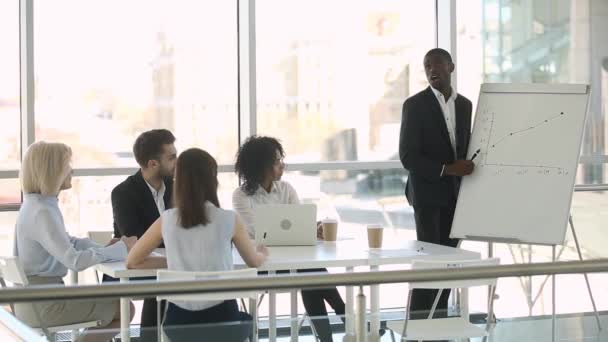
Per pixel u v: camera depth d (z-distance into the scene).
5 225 6.05
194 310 3.69
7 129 6.07
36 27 6.09
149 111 6.35
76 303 4.12
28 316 4.08
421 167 5.12
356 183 6.65
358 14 6.66
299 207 4.67
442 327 3.71
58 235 4.11
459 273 2.84
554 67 6.83
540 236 4.96
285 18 6.53
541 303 5.49
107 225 6.23
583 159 6.85
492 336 3.77
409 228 6.71
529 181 5.05
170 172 4.68
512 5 6.76
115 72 6.27
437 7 6.77
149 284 2.69
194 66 6.43
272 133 6.54
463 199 5.15
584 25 6.84
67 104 6.18
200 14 6.41
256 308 3.84
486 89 5.29
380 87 6.71
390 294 4.98
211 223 3.79
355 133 6.68
